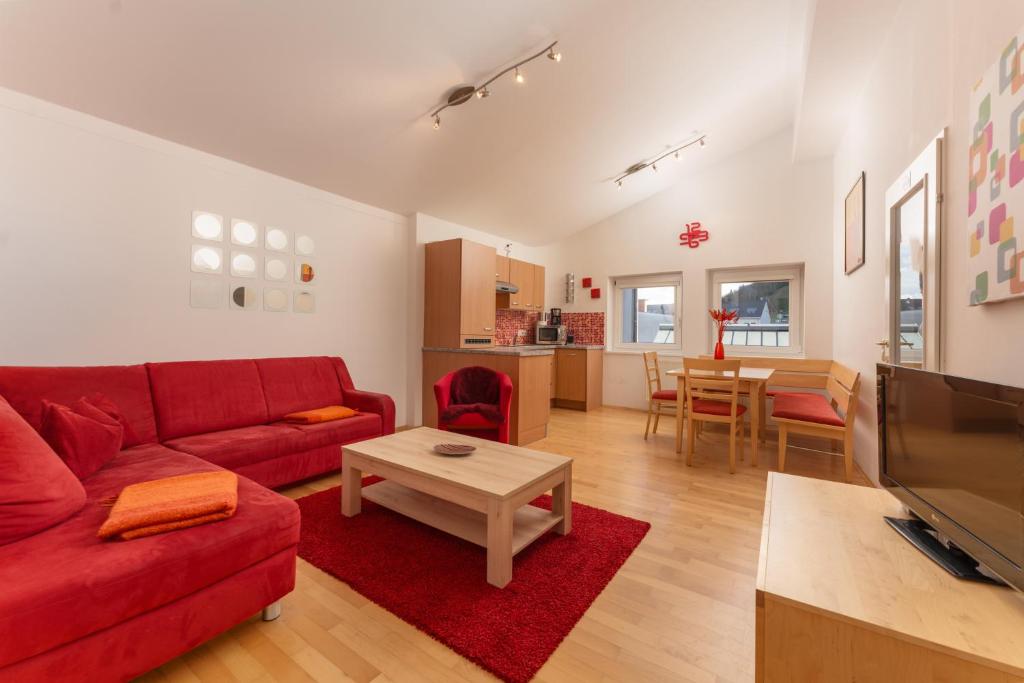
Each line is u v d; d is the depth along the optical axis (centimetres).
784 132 473
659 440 412
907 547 111
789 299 492
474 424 315
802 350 480
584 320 623
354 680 124
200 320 301
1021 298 118
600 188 513
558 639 139
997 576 86
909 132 214
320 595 165
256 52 233
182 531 131
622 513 243
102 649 109
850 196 345
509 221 542
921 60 198
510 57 280
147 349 275
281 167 336
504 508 168
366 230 419
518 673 124
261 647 137
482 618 149
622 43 293
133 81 234
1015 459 82
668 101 372
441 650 137
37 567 108
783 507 136
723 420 322
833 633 87
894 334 237
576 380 578
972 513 94
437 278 457
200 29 214
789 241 470
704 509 248
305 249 366
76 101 239
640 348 596
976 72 145
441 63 270
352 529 220
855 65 282
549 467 201
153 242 277
